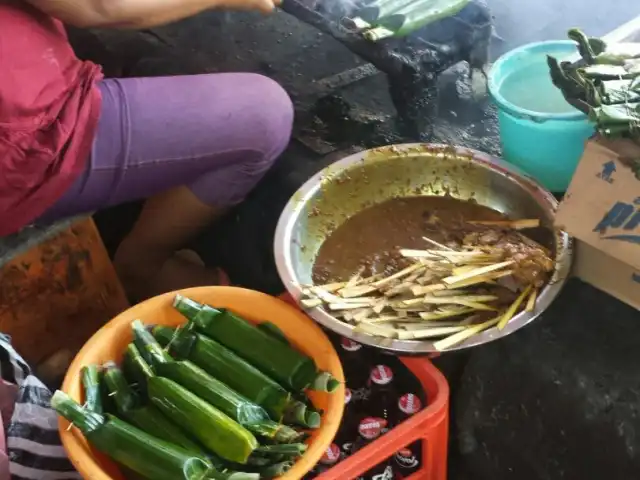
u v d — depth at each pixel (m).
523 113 1.40
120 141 1.43
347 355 1.44
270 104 1.54
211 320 1.30
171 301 1.34
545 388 1.37
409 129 1.80
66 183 1.37
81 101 1.33
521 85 1.58
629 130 1.09
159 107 1.46
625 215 1.17
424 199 1.58
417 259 1.42
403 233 1.52
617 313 1.38
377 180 1.58
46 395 1.22
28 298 1.50
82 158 1.38
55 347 1.61
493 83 1.51
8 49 1.19
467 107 1.89
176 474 1.09
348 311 1.33
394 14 1.62
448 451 1.50
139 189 1.54
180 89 1.49
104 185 1.47
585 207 1.21
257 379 1.22
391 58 1.61
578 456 1.34
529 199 1.46
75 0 1.24
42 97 1.25
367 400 1.35
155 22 1.37
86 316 1.62
